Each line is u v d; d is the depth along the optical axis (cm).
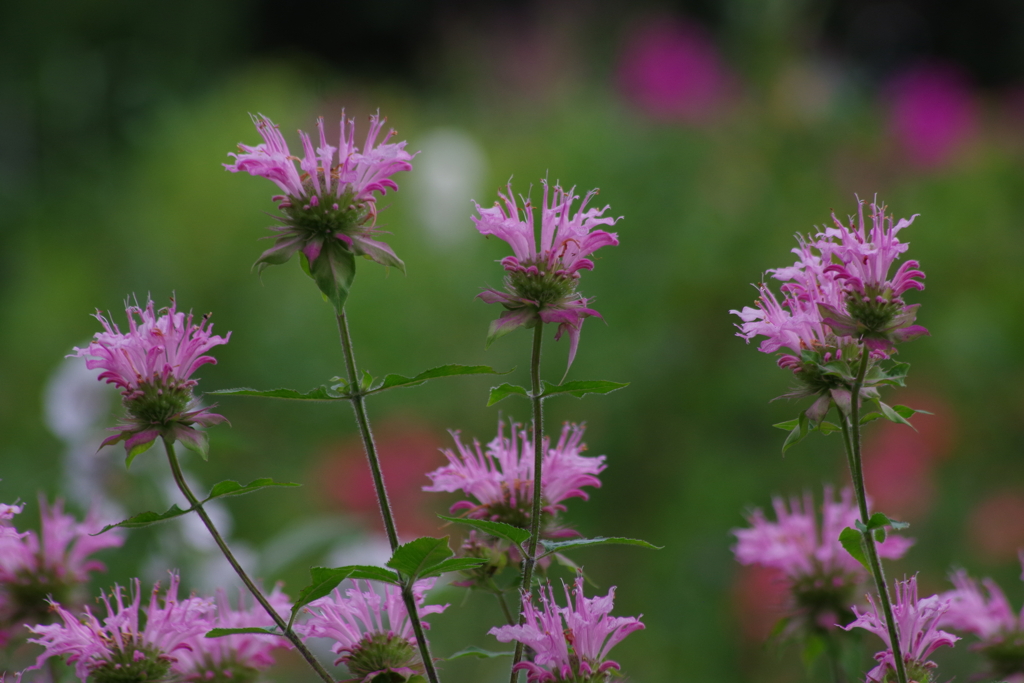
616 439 920
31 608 372
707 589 820
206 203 1187
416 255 1065
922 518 869
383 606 327
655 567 841
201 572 578
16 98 1917
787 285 305
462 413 959
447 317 1011
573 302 307
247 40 2312
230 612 356
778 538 422
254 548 805
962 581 392
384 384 290
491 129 1385
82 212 1452
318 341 1002
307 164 310
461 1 2294
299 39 2411
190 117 1394
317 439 956
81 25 2041
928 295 996
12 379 1096
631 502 909
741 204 1011
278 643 339
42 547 380
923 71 1164
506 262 307
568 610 299
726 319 966
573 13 1627
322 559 707
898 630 306
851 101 1133
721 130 1088
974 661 594
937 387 951
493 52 1609
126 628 328
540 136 1234
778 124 1078
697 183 1023
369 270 1046
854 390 284
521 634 290
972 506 878
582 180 1026
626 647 782
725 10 1385
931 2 2220
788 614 410
